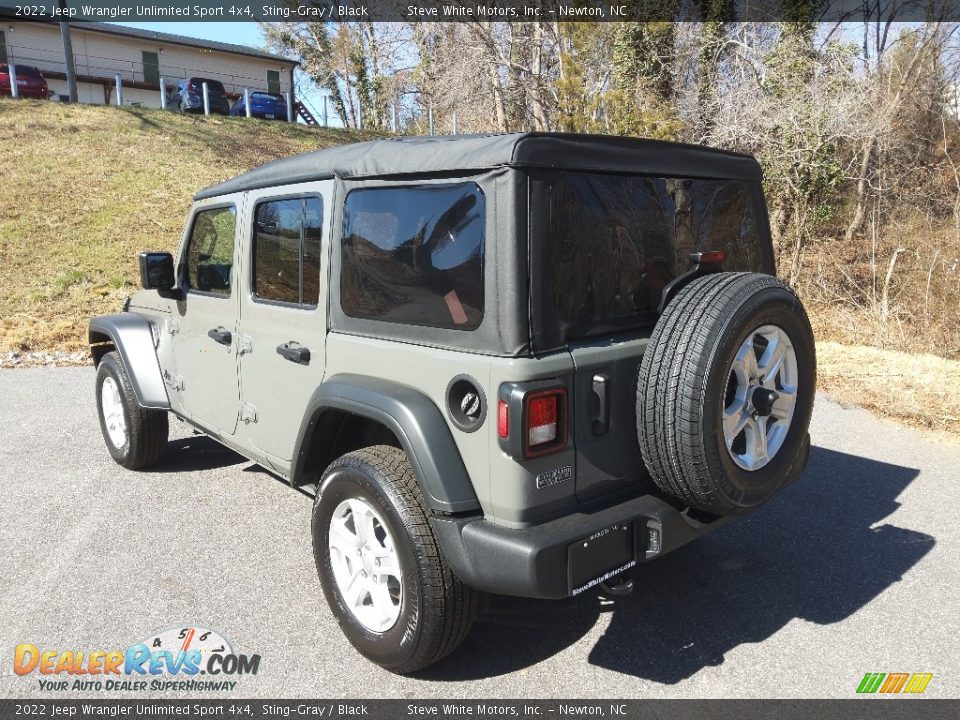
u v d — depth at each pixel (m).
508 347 2.44
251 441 3.86
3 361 8.64
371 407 2.75
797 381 2.91
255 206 3.64
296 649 3.09
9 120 20.02
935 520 4.25
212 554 3.91
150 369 4.80
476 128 23.05
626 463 2.77
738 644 3.10
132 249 13.70
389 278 2.85
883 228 12.73
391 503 2.68
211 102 26.42
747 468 2.72
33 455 5.51
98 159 18.03
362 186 2.96
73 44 36.09
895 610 3.32
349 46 34.78
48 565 3.78
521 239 2.44
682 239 3.10
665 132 13.11
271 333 3.53
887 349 8.89
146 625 3.26
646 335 2.85
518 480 2.45
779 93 12.16
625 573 3.70
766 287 2.67
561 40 17.36
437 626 2.67
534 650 3.08
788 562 3.79
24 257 12.96
